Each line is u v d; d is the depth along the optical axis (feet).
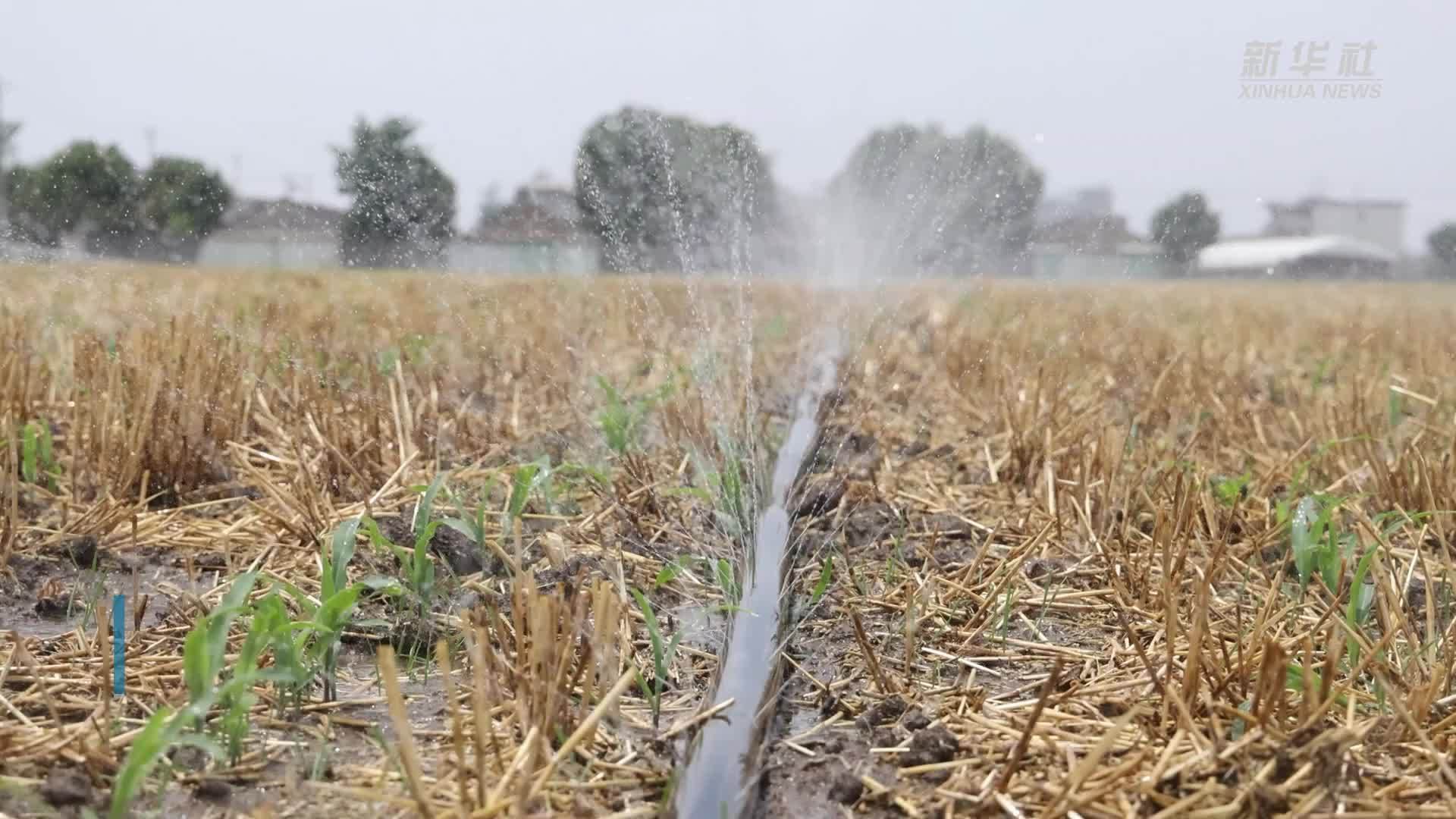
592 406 16.96
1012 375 17.76
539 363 19.48
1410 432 16.02
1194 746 6.48
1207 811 5.79
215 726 6.81
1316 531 9.06
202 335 15.29
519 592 7.32
